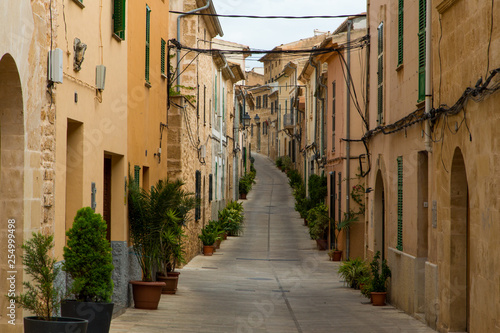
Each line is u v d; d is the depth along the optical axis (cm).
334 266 2291
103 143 1077
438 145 1096
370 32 1817
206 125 2695
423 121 1180
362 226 2300
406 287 1308
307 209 3409
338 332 1077
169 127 1936
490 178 833
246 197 4750
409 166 1300
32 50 752
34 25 756
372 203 1738
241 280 1898
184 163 2000
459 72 977
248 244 2883
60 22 856
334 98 2573
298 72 5294
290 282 1894
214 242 2669
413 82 1266
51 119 825
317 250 2714
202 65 2512
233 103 4219
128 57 1247
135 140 1311
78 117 943
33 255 677
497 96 801
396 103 1432
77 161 967
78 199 964
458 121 979
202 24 2514
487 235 846
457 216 1022
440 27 1084
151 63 1470
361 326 1144
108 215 1209
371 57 1794
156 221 1280
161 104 1596
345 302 1499
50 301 688
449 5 1020
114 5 1130
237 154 4606
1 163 732
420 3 1201
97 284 820
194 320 1148
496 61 808
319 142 3350
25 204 739
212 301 1430
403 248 1349
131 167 1276
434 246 1133
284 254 2605
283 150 6738
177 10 2327
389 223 1505
